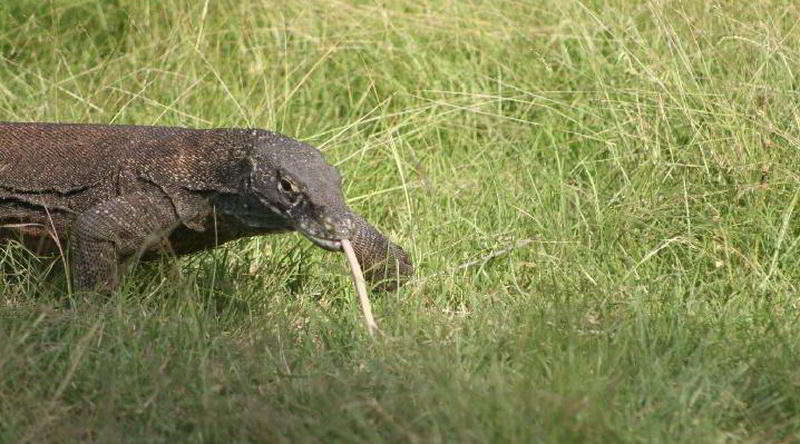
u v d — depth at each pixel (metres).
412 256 20.22
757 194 20.70
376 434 12.80
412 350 15.27
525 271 19.95
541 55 25.91
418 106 24.81
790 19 24.69
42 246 18.89
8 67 27.17
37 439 13.22
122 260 18.02
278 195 17.36
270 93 24.67
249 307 17.61
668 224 20.72
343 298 19.08
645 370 14.75
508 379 14.24
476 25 27.45
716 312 17.58
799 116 21.91
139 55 26.59
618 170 22.58
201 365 14.49
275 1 27.73
